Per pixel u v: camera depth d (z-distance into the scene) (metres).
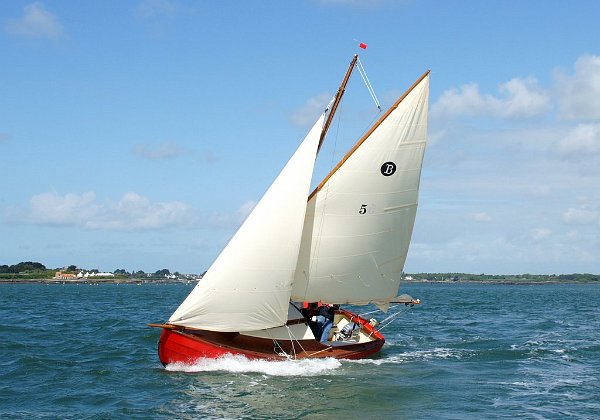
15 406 21.25
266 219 25.84
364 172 27.84
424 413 20.58
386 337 39.97
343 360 28.61
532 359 31.09
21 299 93.50
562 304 89.88
